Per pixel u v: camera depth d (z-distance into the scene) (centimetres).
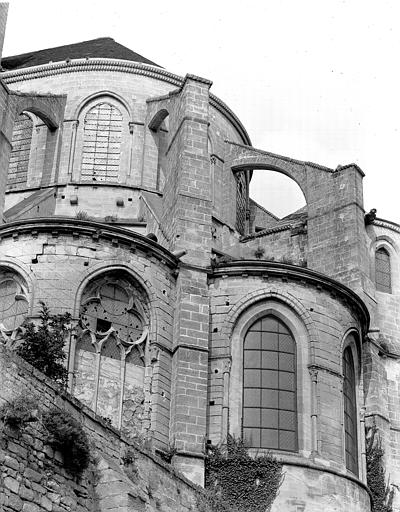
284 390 4191
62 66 5572
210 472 3956
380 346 5191
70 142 5375
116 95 5500
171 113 4969
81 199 5231
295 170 5397
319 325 4319
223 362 4175
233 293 4294
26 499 2355
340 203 5103
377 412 4922
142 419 3969
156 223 4775
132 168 5353
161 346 4091
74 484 2538
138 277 4103
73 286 3966
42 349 3372
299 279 4350
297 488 3978
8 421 2364
